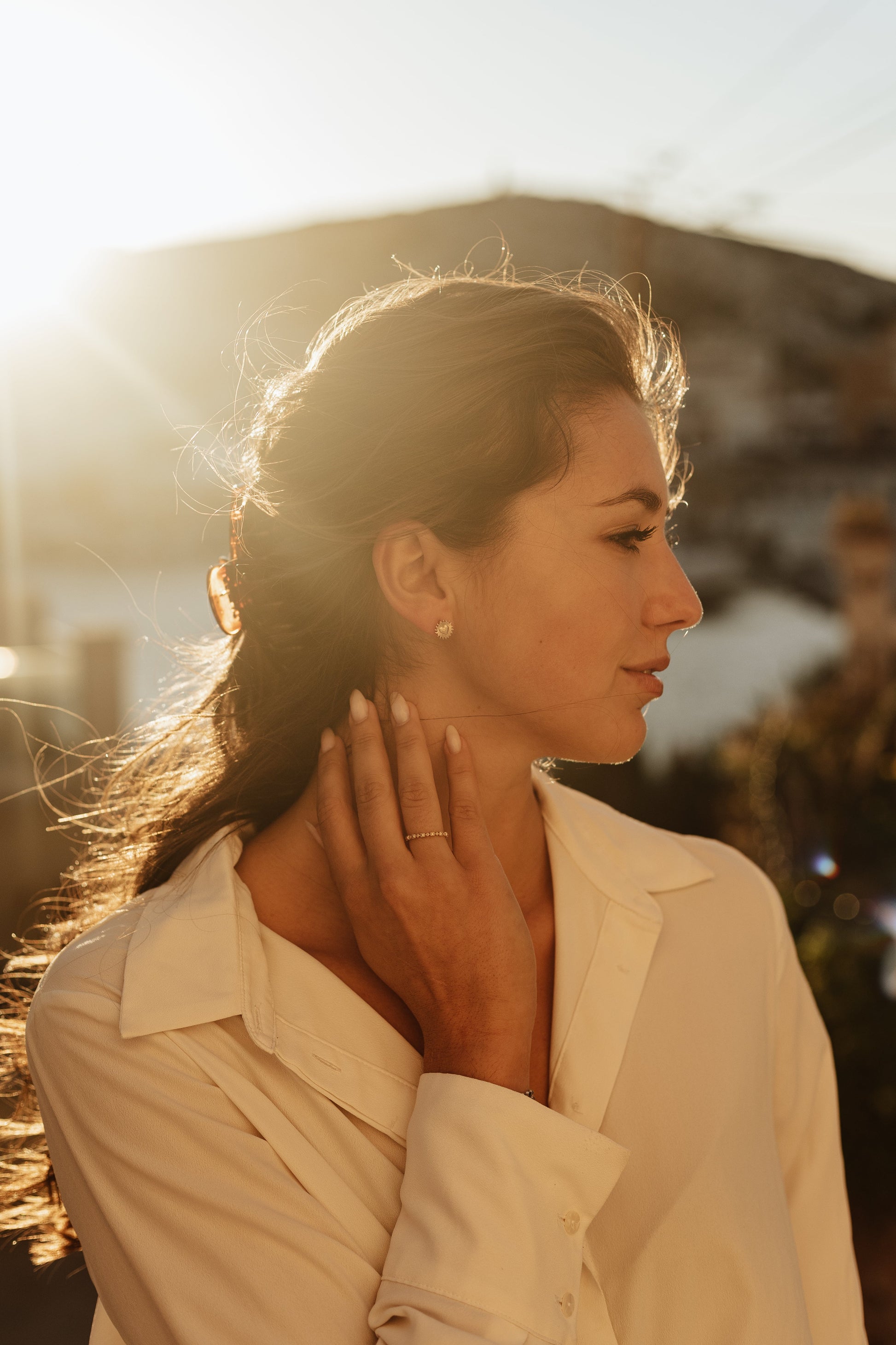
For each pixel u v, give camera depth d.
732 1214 1.06
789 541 20.09
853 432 22.17
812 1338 1.12
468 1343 0.86
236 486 1.27
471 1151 0.95
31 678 8.80
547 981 1.19
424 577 1.09
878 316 23.36
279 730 1.19
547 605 1.04
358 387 1.09
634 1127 1.08
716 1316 1.04
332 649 1.15
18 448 19.66
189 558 18.34
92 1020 1.03
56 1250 1.39
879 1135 3.71
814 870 5.68
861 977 3.84
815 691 12.83
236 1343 0.92
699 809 8.59
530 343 1.04
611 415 1.05
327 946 1.14
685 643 16.30
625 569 1.06
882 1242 3.55
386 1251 0.98
